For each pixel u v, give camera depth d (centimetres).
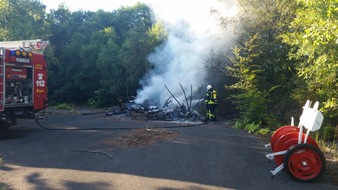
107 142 945
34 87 1173
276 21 1387
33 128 1245
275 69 1370
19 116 1148
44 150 847
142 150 844
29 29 2220
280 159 641
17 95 1115
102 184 575
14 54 1077
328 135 1035
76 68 2847
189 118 1562
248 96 1309
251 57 1412
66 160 743
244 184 581
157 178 611
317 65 842
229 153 819
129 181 592
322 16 711
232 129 1261
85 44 2841
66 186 566
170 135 1066
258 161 741
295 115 1217
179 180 599
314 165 597
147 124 1380
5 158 764
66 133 1119
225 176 625
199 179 606
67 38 3027
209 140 998
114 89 2320
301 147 596
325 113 1040
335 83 982
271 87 1381
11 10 2198
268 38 1421
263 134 1117
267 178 616
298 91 1212
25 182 588
